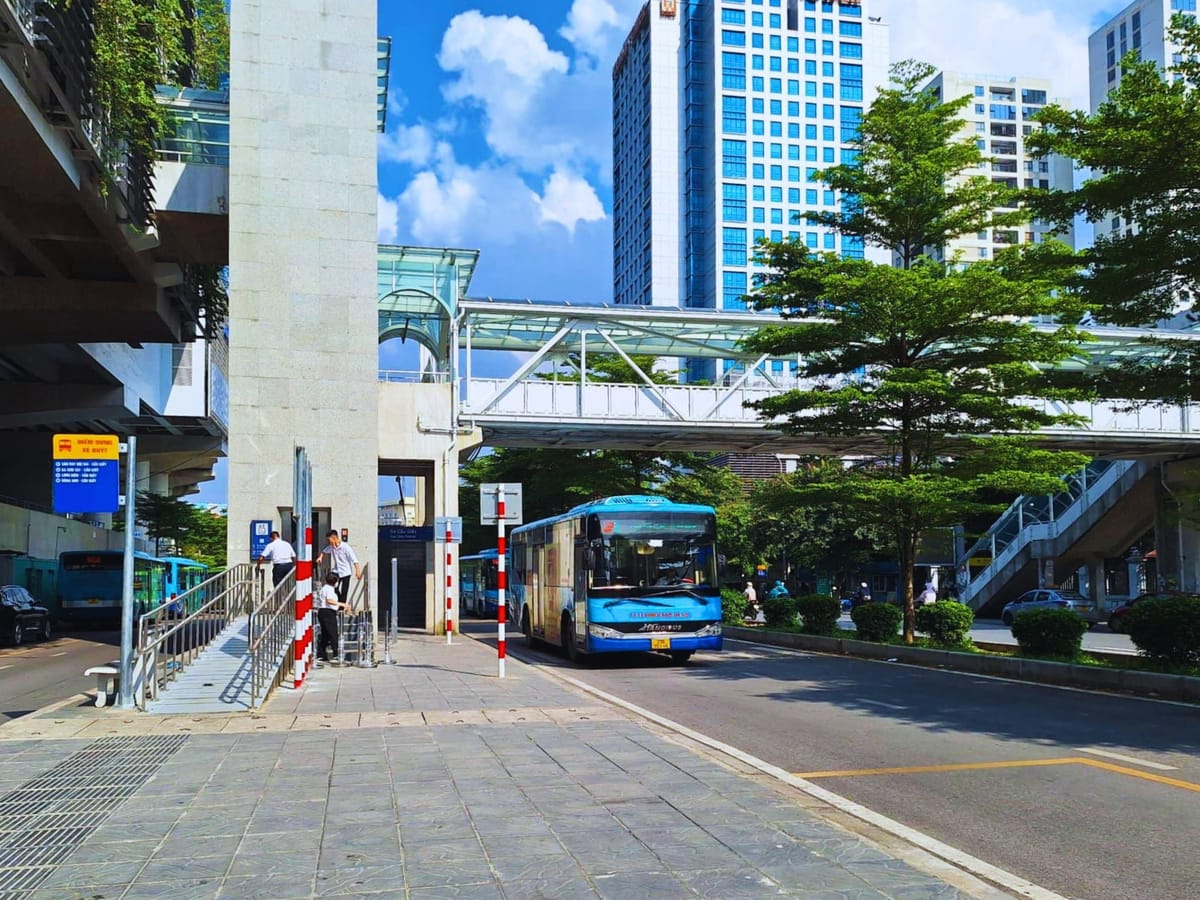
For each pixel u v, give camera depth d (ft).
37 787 23.49
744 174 396.98
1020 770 27.73
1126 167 45.29
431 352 118.01
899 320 67.10
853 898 15.46
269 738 30.45
